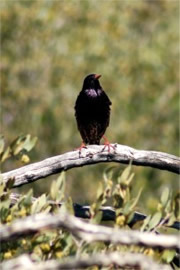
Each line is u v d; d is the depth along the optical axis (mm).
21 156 7633
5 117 18984
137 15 19406
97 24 18844
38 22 18906
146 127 18766
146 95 18859
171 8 19406
